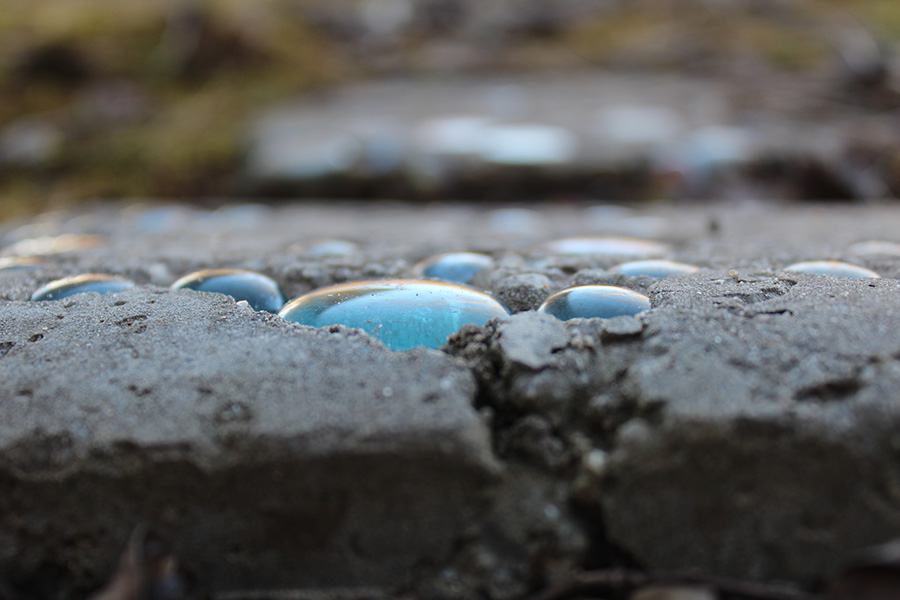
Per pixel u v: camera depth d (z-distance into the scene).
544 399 0.24
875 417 0.23
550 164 0.53
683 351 0.24
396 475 0.24
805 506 0.24
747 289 0.26
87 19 0.87
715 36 1.02
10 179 0.60
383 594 0.24
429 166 0.54
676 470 0.24
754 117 0.67
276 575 0.24
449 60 1.00
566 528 0.24
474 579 0.24
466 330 0.25
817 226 0.35
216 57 0.85
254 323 0.26
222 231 0.36
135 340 0.25
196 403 0.24
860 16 1.03
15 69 0.73
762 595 0.24
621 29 1.12
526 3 1.23
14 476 0.24
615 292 0.27
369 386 0.24
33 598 0.24
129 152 0.62
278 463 0.24
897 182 0.52
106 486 0.24
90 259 0.31
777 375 0.24
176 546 0.24
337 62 0.95
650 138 0.59
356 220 0.38
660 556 0.24
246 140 0.63
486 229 0.36
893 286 0.26
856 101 0.71
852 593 0.23
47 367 0.25
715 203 0.49
